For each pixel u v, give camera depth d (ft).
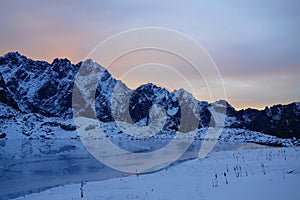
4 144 307.78
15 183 103.35
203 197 57.11
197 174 87.66
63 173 125.08
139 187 74.33
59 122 510.99
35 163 160.25
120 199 61.87
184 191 64.59
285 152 128.67
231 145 296.51
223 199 53.78
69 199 65.26
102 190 73.77
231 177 75.92
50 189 81.41
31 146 287.48
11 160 173.88
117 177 103.55
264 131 507.71
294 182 61.36
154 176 91.04
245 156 126.00
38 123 492.54
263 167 86.53
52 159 178.81
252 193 55.83
